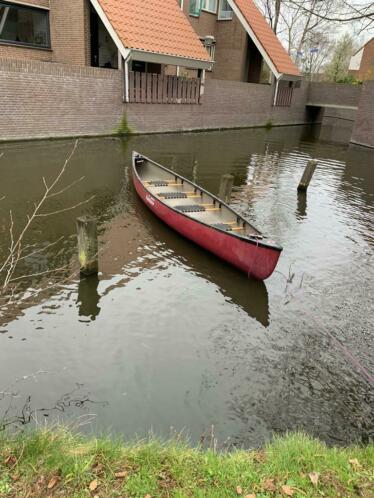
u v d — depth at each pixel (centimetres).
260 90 2433
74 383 439
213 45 2609
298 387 450
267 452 299
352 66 4631
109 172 1184
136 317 552
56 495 235
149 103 1781
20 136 1394
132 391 433
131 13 1702
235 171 1376
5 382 436
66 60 1728
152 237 791
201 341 515
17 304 562
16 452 262
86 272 631
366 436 393
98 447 277
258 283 657
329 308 602
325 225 930
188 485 249
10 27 1608
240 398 431
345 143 2170
